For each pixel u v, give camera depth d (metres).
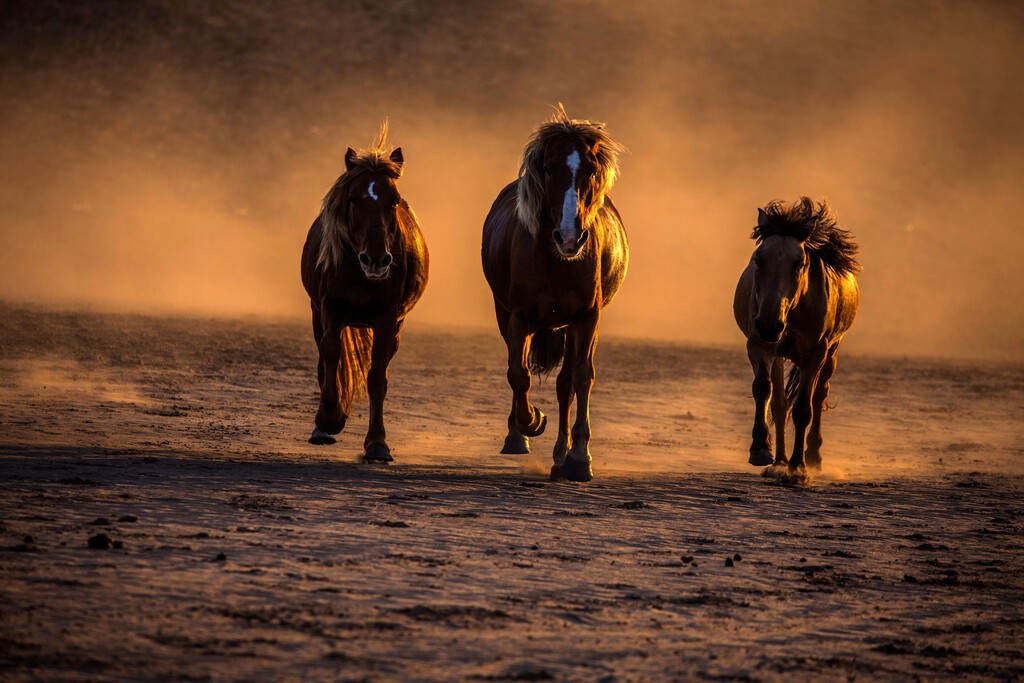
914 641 8.36
